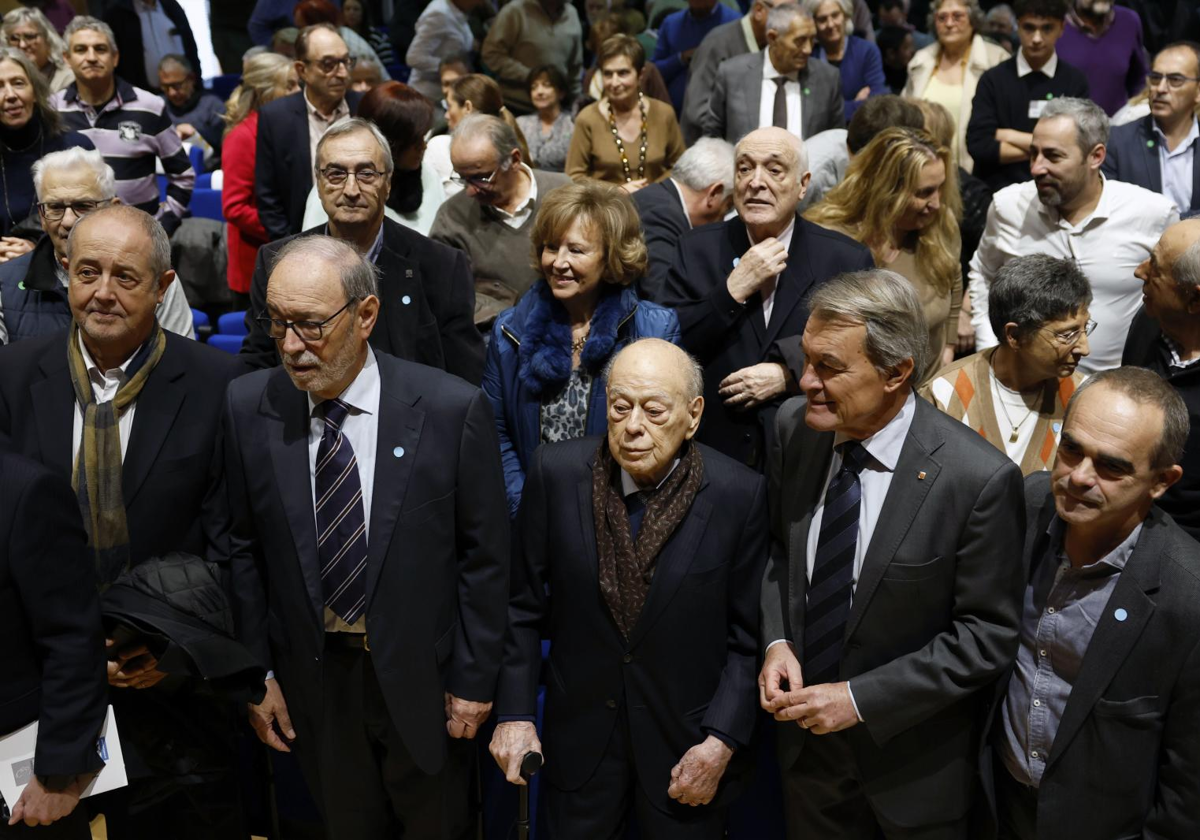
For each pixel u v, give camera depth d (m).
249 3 8.56
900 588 2.10
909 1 8.21
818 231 3.04
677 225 3.39
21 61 3.96
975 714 2.20
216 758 2.34
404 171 3.74
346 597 2.21
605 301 2.76
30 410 2.33
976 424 2.66
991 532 2.05
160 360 2.38
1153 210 3.45
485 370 2.90
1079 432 1.90
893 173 3.22
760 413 2.88
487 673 2.30
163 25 7.20
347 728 2.29
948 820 2.19
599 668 2.30
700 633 2.29
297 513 2.21
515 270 3.44
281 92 5.23
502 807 2.64
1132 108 5.30
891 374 2.04
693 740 2.31
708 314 2.92
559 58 6.58
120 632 2.16
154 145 4.59
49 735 2.00
